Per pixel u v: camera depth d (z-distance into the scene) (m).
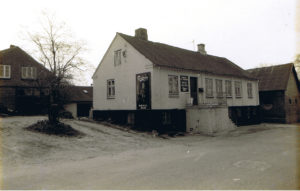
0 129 13.91
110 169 7.88
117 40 21.44
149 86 17.91
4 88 25.25
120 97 20.70
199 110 19.03
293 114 31.69
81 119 22.39
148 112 17.80
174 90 19.39
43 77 15.12
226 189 5.62
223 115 20.47
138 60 19.08
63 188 5.95
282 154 10.05
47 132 13.93
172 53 22.61
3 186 6.15
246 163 8.38
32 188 5.98
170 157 9.87
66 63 15.46
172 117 18.95
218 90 23.84
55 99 15.27
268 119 31.42
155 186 5.95
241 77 26.72
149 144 13.47
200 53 27.89
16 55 26.84
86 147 11.85
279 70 32.84
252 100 28.75
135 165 8.43
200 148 12.16
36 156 9.72
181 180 6.43
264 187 5.73
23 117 22.03
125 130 17.80
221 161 8.81
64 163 8.84
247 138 15.94
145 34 23.44
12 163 8.63
